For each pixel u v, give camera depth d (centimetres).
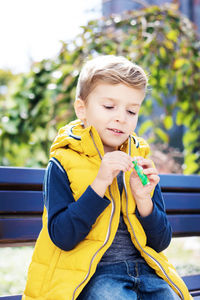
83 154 126
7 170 157
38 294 118
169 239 130
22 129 293
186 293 123
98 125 123
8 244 157
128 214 124
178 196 193
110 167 115
